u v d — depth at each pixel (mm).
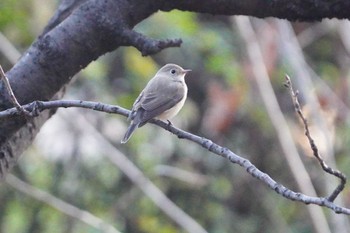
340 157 13648
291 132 14758
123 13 6102
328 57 16547
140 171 13406
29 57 6012
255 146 15508
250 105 14336
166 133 14789
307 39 16000
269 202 15461
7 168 6191
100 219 13383
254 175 5020
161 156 14930
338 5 5906
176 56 15312
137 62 13898
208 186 15281
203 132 15602
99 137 12906
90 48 6078
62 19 6492
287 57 13633
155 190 12852
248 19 13297
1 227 13836
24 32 12461
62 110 13047
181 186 15281
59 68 6031
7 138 5938
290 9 5988
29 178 13977
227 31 14898
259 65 13297
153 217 14023
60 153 14359
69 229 13305
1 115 5348
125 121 14555
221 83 15664
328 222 13602
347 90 14203
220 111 14031
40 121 6555
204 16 15312
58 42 6023
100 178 14336
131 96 13836
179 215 12688
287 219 15383
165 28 13328
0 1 12180
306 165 14578
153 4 6141
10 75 5949
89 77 13430
